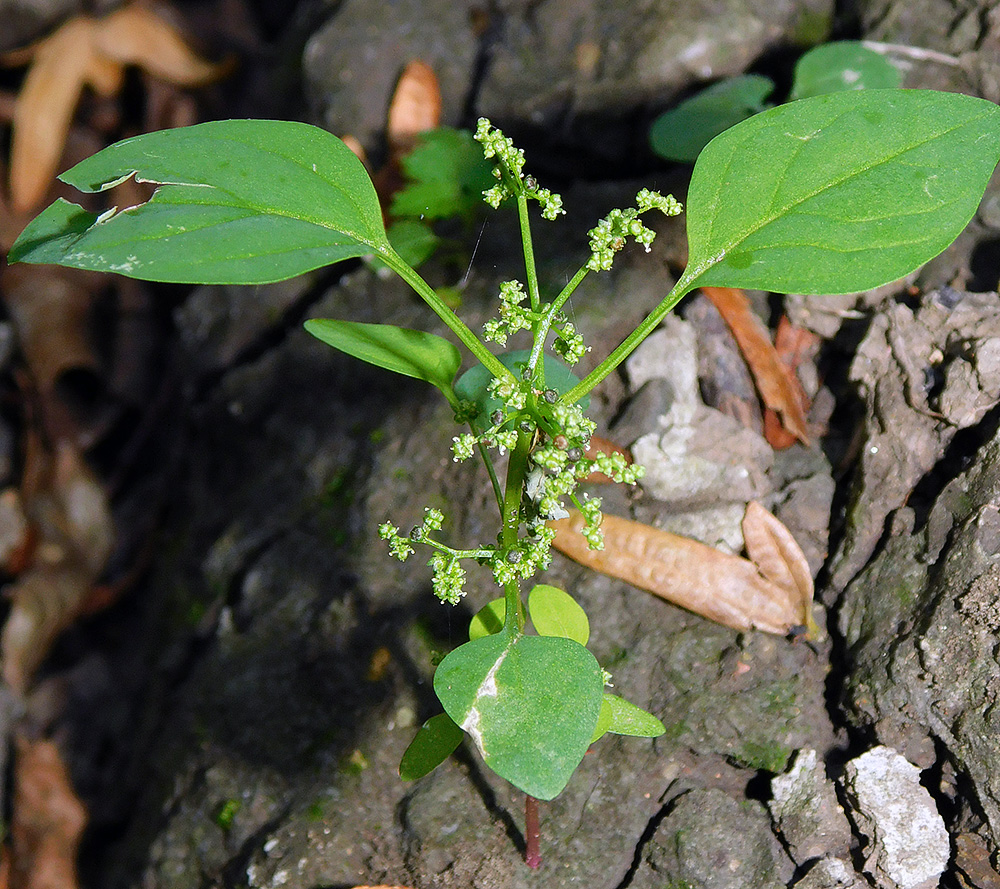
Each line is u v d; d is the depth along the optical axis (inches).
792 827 11.4
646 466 12.3
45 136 19.6
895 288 12.5
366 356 10.2
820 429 12.5
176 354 16.5
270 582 13.1
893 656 11.4
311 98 15.8
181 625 13.9
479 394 10.8
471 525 12.6
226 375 14.6
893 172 9.8
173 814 12.7
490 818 11.7
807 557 12.1
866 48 13.4
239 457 14.4
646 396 12.4
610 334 12.9
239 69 20.6
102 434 18.5
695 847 11.4
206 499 14.9
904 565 11.7
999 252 12.4
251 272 9.6
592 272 13.2
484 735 9.4
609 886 11.5
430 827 11.7
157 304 19.0
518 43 14.9
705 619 12.0
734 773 11.7
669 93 14.2
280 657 12.8
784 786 11.5
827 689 11.8
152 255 9.6
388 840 11.9
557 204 10.0
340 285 13.9
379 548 12.7
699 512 12.2
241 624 13.1
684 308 12.7
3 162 20.2
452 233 13.8
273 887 11.9
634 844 11.6
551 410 9.8
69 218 9.9
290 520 13.4
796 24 14.1
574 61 14.6
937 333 12.1
